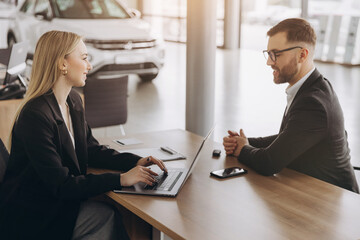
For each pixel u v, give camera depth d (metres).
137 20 8.21
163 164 2.28
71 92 2.37
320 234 1.62
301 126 2.19
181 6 14.73
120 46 7.43
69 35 2.18
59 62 2.15
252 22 12.94
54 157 2.04
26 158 2.08
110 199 2.41
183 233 1.63
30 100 2.12
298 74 2.29
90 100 4.57
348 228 1.67
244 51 12.39
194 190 2.03
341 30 10.60
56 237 2.03
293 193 2.00
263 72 9.48
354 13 10.48
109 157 2.38
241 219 1.74
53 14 7.80
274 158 2.19
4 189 2.09
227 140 2.51
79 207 2.09
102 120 4.71
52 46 2.14
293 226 1.68
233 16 12.48
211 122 4.82
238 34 12.72
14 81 4.31
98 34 7.33
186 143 2.77
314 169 2.28
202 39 4.59
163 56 7.97
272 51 2.30
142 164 2.31
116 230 2.18
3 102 3.82
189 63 4.69
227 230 1.65
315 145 2.26
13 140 2.11
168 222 1.71
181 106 6.95
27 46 4.45
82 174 2.29
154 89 8.08
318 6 11.05
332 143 2.24
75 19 7.78
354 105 6.77
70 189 2.00
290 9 12.30
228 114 6.39
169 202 1.90
